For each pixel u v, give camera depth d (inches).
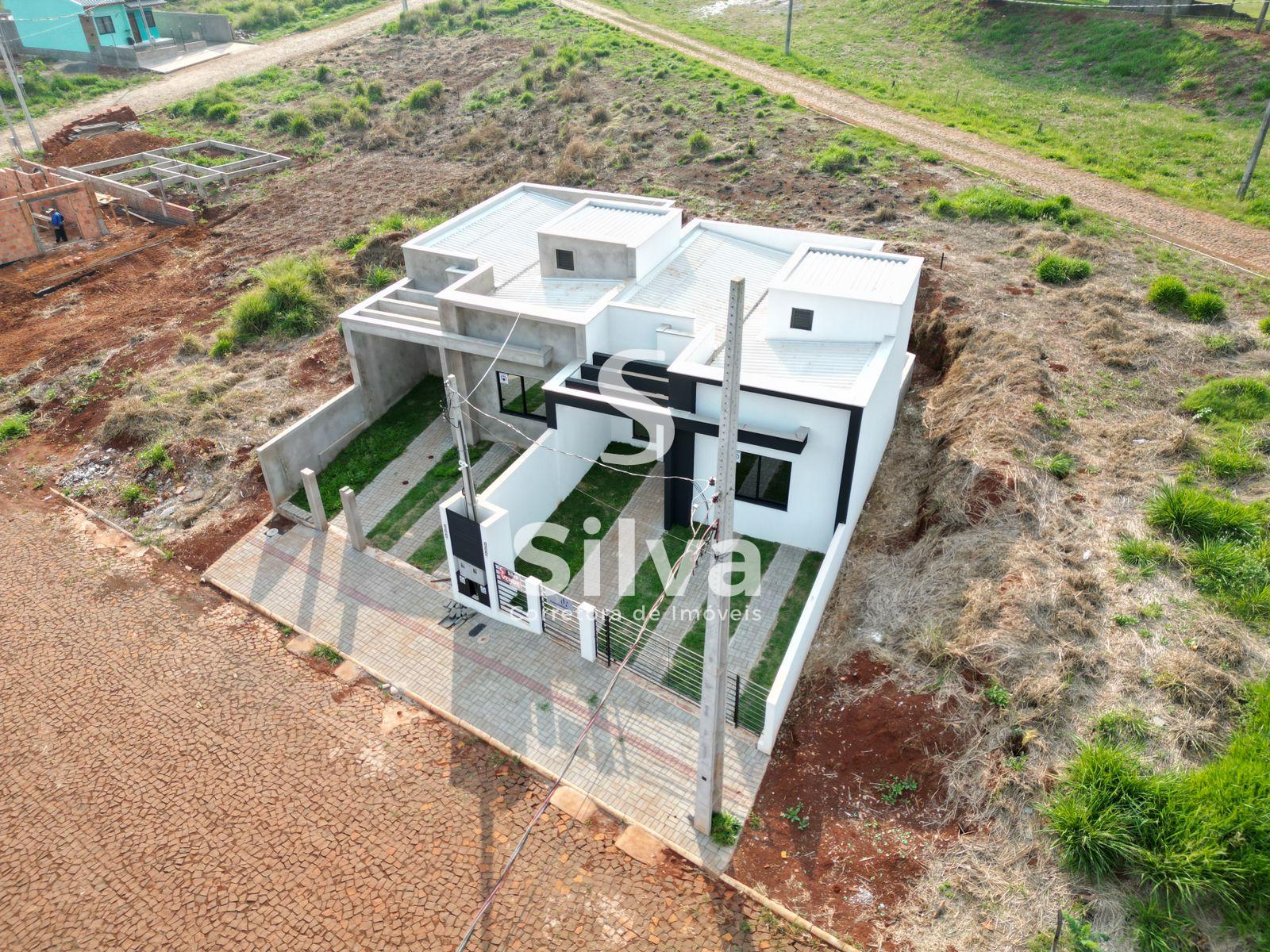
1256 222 1212.5
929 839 543.2
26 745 640.4
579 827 574.6
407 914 522.6
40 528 876.6
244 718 660.7
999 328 983.0
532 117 1851.6
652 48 2146.9
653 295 903.7
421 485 911.7
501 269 978.7
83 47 2326.5
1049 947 473.7
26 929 521.0
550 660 706.8
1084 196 1325.0
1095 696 588.1
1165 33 1784.0
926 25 2186.3
